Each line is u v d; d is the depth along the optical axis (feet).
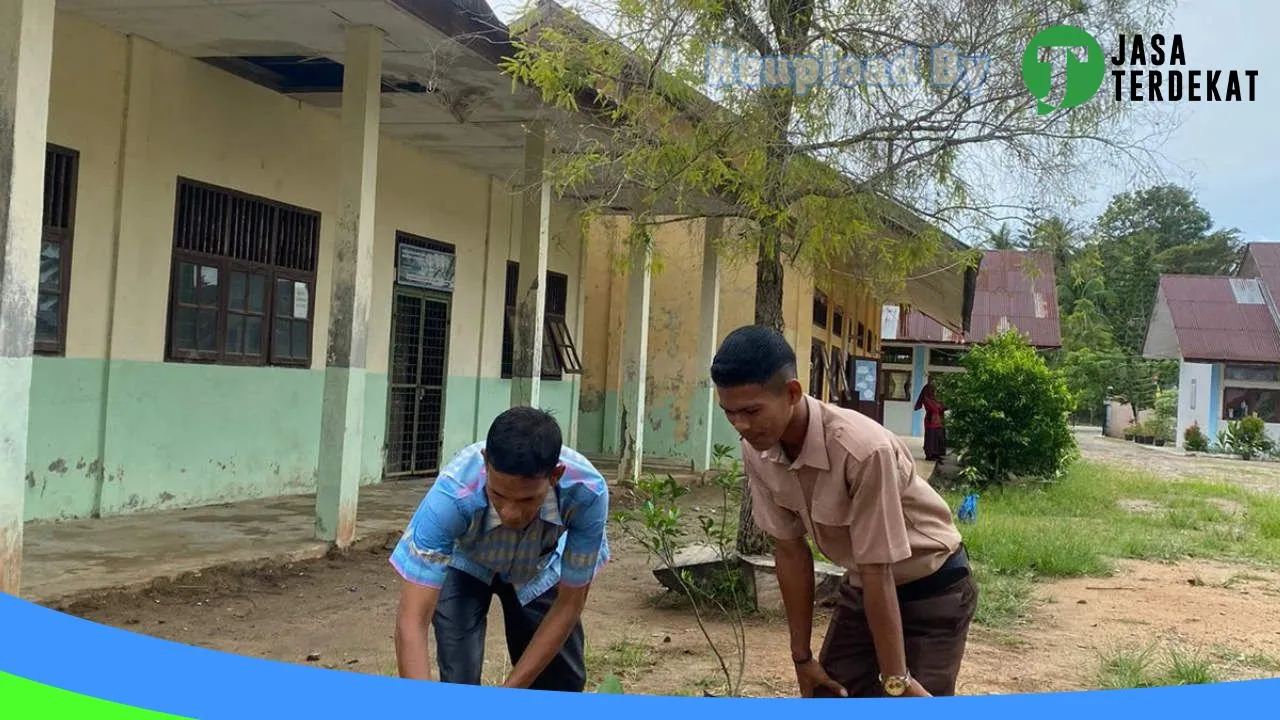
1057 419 49.42
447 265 41.27
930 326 95.25
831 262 25.20
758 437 9.19
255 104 31.32
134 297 27.43
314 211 34.17
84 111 25.73
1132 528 37.17
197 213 29.50
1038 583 26.84
